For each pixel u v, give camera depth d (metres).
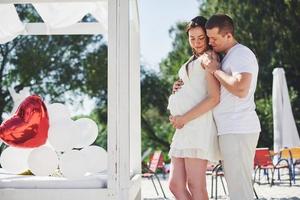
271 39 15.76
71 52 16.45
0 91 15.67
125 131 2.78
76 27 5.14
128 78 2.82
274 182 8.54
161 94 18.95
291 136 8.19
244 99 2.64
